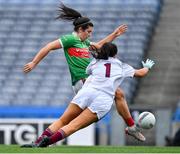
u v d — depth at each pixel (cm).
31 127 4169
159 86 5959
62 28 6669
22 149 2253
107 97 2384
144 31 6444
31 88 5984
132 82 5847
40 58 2480
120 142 4400
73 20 2694
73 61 2586
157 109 4378
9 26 6775
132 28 6488
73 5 6869
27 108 5075
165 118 4375
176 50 6334
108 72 2391
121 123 4397
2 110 5125
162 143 4384
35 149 2255
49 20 6800
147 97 5866
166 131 4372
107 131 4416
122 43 6303
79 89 2609
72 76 2616
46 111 5006
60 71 6131
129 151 2267
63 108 5022
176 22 6662
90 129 4159
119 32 2788
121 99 2541
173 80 6019
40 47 6500
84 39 2591
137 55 6162
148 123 2547
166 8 6831
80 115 2370
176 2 6894
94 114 2369
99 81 2384
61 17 2698
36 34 6638
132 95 5800
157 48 6366
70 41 2552
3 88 6041
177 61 6228
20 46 6519
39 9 6962
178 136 3659
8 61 6356
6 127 4181
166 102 5791
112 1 6850
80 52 2583
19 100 5862
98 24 6575
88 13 6744
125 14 6688
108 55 2405
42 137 2392
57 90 5906
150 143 4422
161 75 6075
